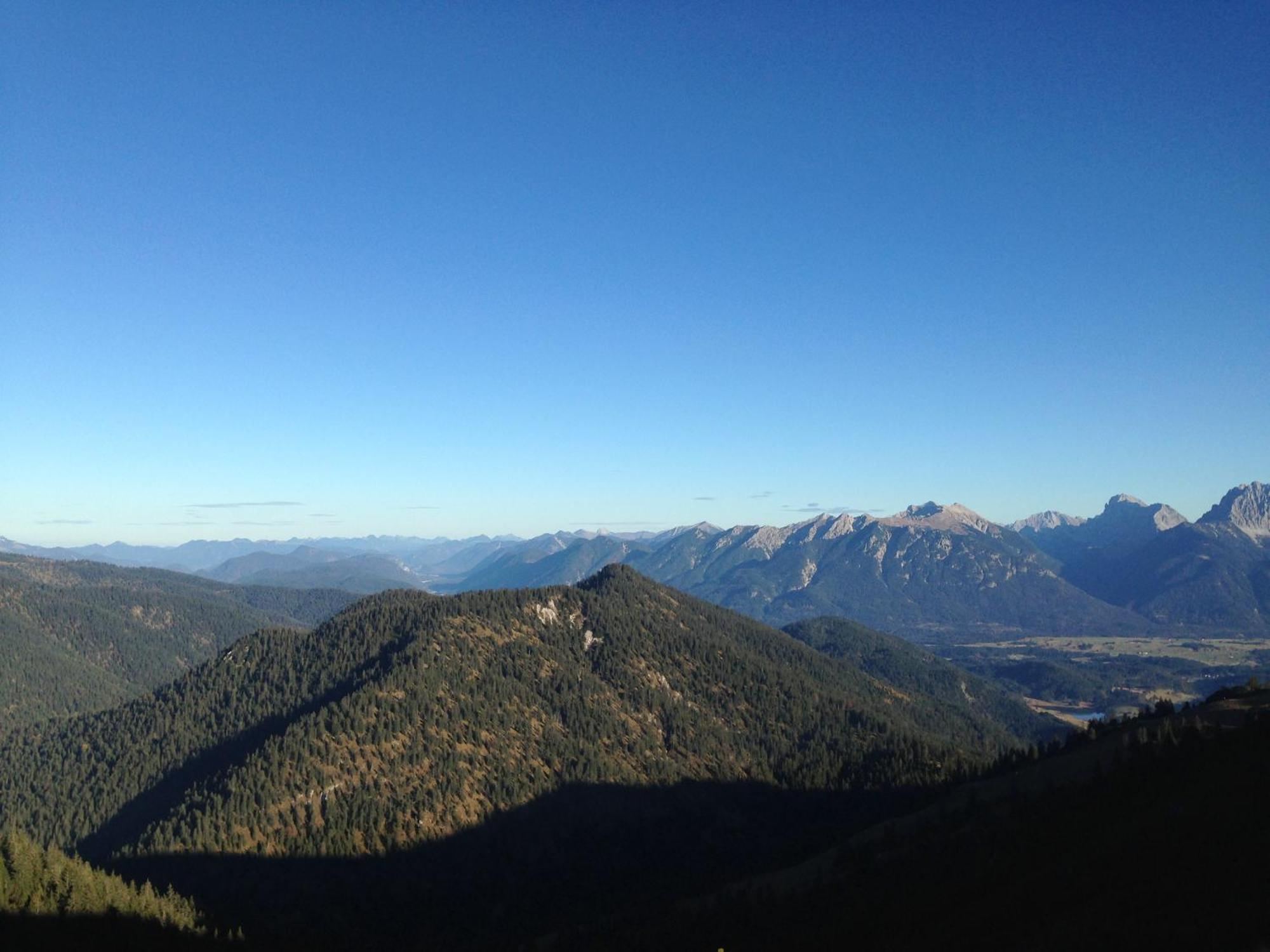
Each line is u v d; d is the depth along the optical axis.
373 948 185.75
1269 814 116.56
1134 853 122.00
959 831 172.88
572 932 184.12
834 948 136.50
